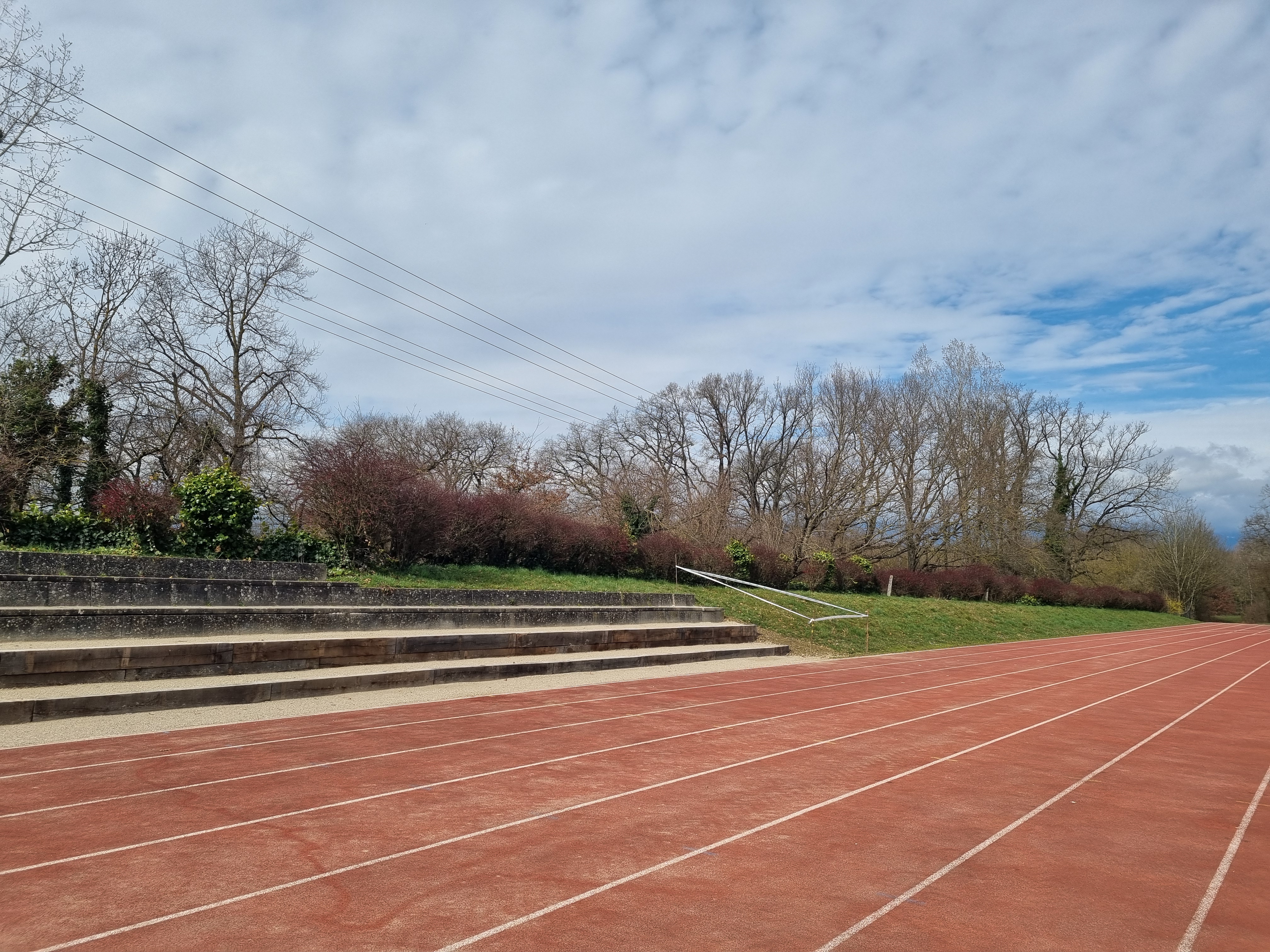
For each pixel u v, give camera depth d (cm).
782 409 5669
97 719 1038
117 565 1546
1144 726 1362
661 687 1625
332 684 1327
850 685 1797
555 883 571
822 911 536
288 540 1983
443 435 5434
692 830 701
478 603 1980
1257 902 574
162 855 600
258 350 3247
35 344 2402
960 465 5222
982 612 4100
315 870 581
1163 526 7144
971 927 518
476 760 934
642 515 3494
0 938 465
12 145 2081
